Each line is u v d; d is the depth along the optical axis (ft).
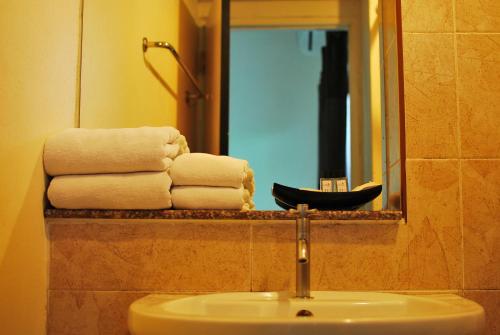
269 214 3.57
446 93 3.76
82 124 3.99
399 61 3.83
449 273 3.59
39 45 3.36
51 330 3.57
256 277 3.59
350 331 2.38
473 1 3.84
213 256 3.61
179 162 3.65
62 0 3.71
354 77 4.95
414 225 3.63
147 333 2.55
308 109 4.97
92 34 4.14
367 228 3.63
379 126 4.34
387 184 4.09
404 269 3.60
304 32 5.22
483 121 3.73
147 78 4.74
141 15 4.73
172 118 4.93
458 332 2.51
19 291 3.18
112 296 3.59
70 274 3.61
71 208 3.58
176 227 3.64
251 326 2.38
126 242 3.63
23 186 3.23
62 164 3.54
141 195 3.51
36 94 3.35
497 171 3.68
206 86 5.13
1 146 2.93
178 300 3.17
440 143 3.72
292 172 4.79
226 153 4.95
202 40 5.27
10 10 2.99
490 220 3.64
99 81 4.21
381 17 4.42
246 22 5.33
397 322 2.41
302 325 2.38
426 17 3.84
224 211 3.58
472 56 3.79
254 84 5.12
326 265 3.60
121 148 3.51
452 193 3.67
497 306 3.56
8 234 3.02
